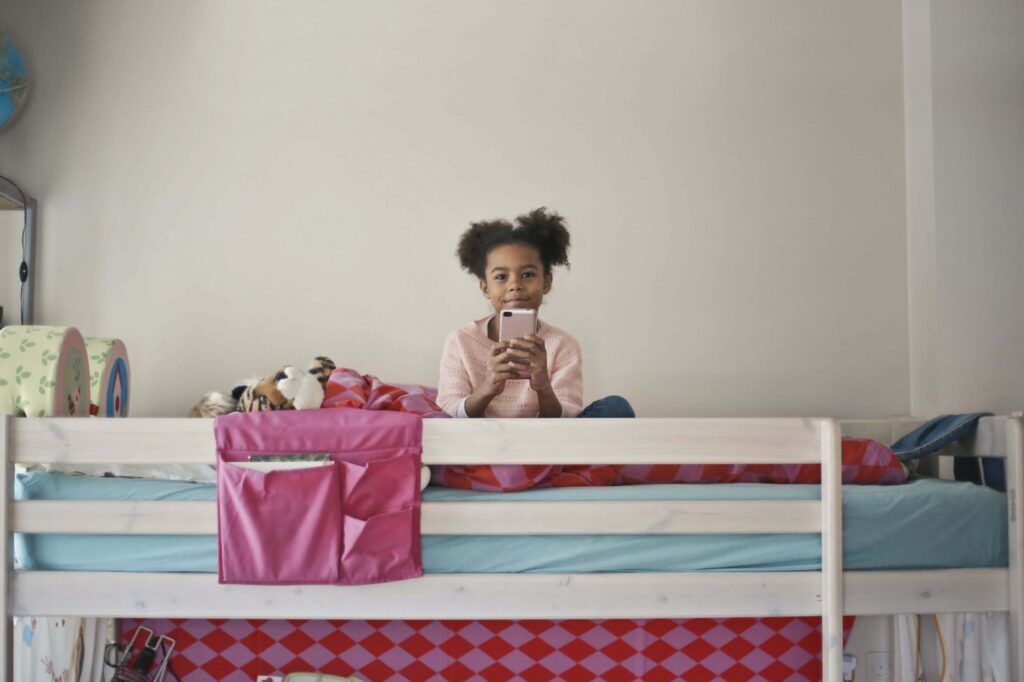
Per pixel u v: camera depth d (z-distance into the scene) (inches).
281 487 69.3
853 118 112.6
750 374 110.7
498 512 71.0
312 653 86.4
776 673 86.8
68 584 70.9
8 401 76.9
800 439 71.8
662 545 72.1
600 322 110.3
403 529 70.4
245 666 86.2
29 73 109.9
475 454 71.3
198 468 80.6
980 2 105.0
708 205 111.6
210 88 111.0
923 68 108.7
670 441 71.1
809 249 111.7
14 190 105.7
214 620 86.3
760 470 79.0
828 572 71.0
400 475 70.9
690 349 110.6
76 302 108.8
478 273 93.0
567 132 111.6
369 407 78.3
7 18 110.3
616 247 111.0
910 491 74.2
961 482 81.6
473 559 71.4
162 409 108.3
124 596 70.8
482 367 85.9
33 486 72.2
